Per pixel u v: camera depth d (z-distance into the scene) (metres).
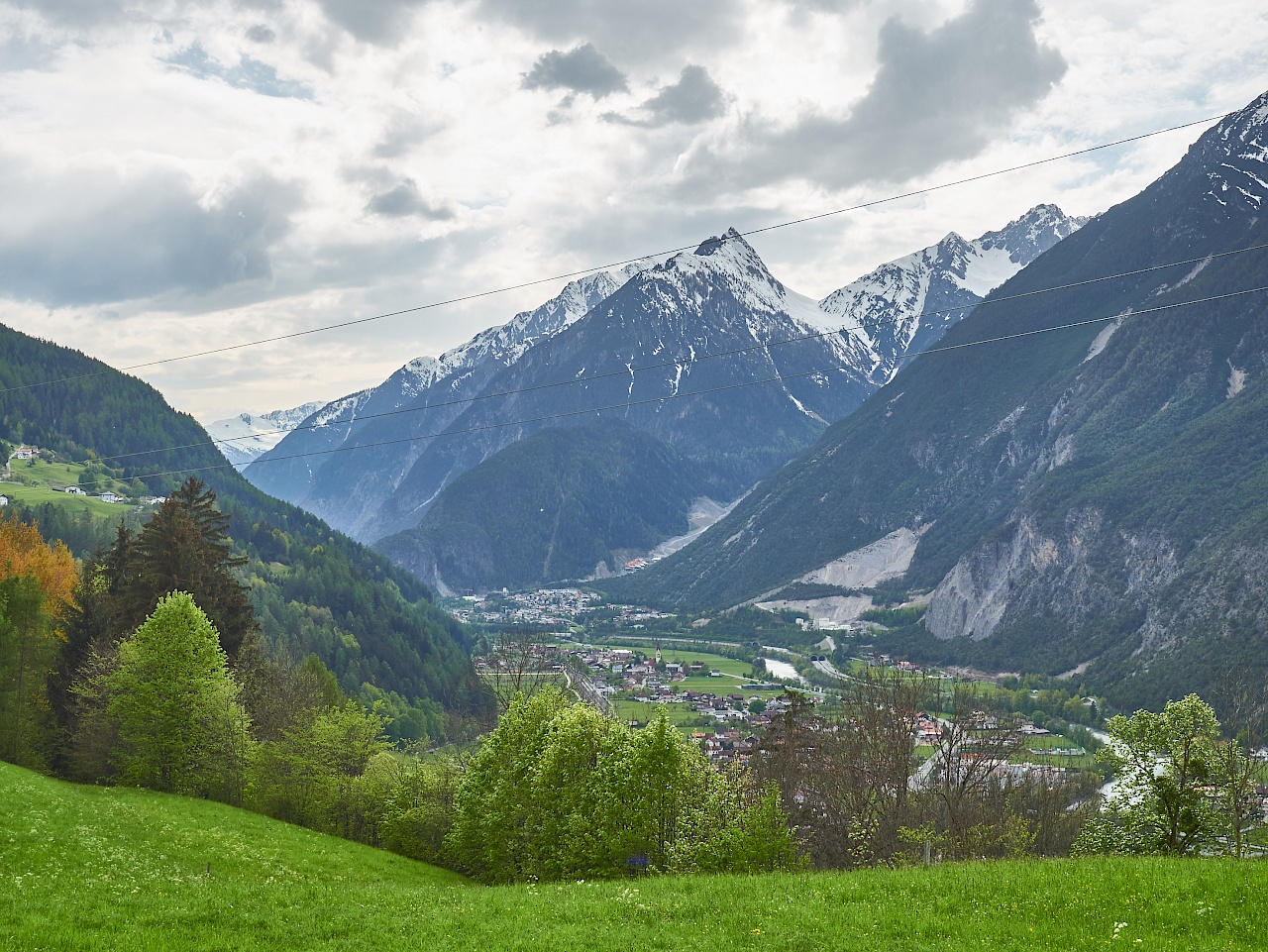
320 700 102.88
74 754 76.69
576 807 58.19
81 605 90.62
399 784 77.62
